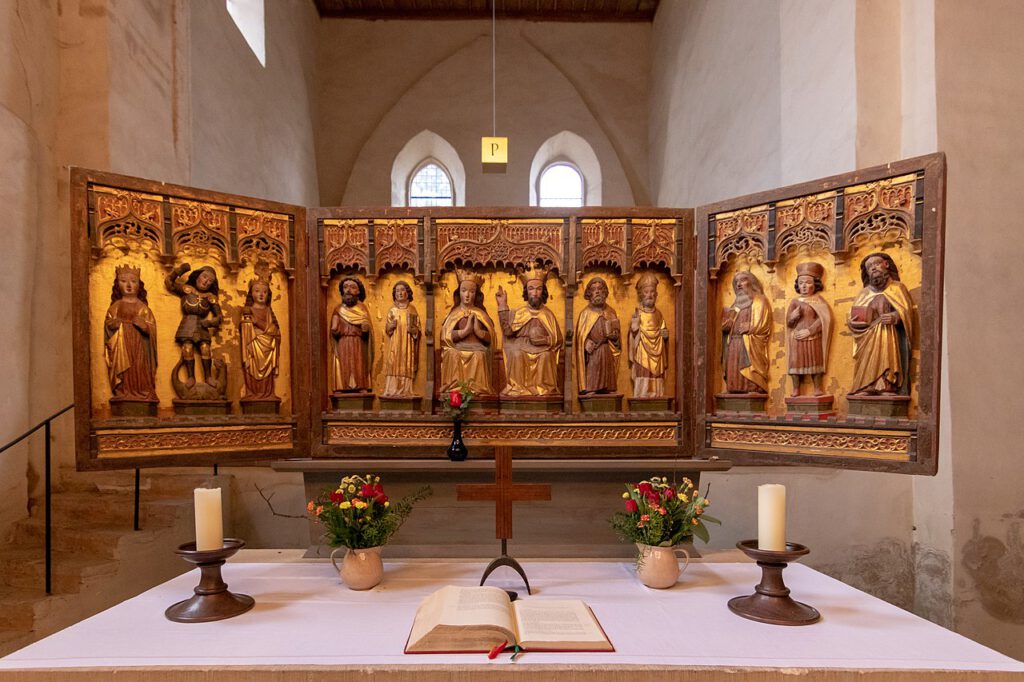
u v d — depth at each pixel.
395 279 4.42
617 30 13.29
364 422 4.26
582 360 4.36
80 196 3.54
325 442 4.23
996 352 5.11
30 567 4.58
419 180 13.69
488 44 13.23
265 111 9.77
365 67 13.15
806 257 3.84
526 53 13.24
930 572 5.27
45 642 2.58
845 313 3.67
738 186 8.29
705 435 4.09
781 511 2.92
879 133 5.55
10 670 2.31
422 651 2.46
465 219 4.34
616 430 4.26
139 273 3.76
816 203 3.71
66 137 5.94
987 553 5.04
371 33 13.18
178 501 5.62
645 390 4.30
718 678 2.32
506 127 13.14
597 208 4.31
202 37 7.62
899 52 5.59
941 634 2.66
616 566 3.74
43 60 5.77
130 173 6.25
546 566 3.74
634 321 4.36
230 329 4.06
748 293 4.00
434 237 4.31
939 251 3.22
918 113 5.36
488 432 4.27
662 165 12.12
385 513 3.40
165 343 3.85
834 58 5.88
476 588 2.94
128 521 5.40
